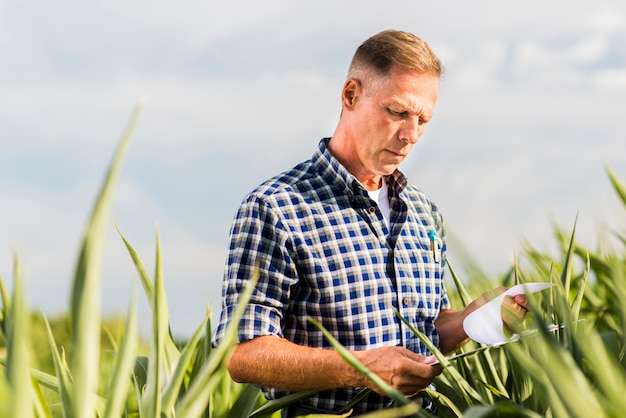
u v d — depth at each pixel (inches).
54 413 63.8
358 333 62.5
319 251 62.8
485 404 57.7
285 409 64.8
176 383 45.7
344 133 66.2
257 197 63.2
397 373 54.6
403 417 61.2
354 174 66.3
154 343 41.9
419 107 62.2
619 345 60.0
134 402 75.5
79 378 32.8
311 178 65.4
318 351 58.2
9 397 30.5
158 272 42.1
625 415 36.7
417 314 66.3
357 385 56.4
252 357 59.6
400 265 65.7
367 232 64.7
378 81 62.4
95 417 49.9
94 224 32.5
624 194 83.1
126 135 31.9
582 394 37.5
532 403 62.1
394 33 63.9
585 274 67.6
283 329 63.7
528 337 50.0
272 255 62.0
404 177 67.6
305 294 62.9
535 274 90.9
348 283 62.9
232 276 62.4
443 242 73.2
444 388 63.7
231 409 66.6
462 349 78.6
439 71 64.2
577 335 39.6
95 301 33.1
